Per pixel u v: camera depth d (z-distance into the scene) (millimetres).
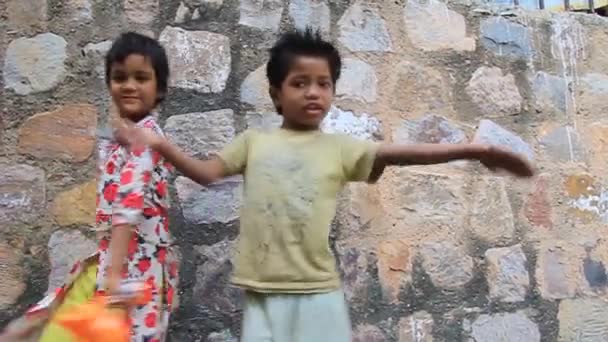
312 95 2264
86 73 2824
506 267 3084
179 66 2871
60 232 2738
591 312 3174
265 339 2152
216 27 2932
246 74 2934
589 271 3201
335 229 2904
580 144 3281
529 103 3244
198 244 2791
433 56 3154
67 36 2830
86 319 1840
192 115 2857
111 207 2244
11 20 2812
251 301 2217
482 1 3348
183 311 2744
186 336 2736
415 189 3021
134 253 2197
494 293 3055
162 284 2266
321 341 2160
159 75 2406
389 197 2988
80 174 2775
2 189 2721
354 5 3082
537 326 3092
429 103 3121
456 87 3164
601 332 3172
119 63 2348
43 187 2748
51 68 2807
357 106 3020
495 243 3086
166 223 2320
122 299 2086
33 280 2701
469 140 3146
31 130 2768
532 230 3145
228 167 2297
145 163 2176
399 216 2988
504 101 3215
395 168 3010
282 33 2992
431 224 3021
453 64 3174
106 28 2855
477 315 3020
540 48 3299
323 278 2197
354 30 3068
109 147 2438
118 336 1843
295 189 2215
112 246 2109
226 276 2801
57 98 2795
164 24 2891
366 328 2887
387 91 3074
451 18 3203
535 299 3105
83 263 2301
